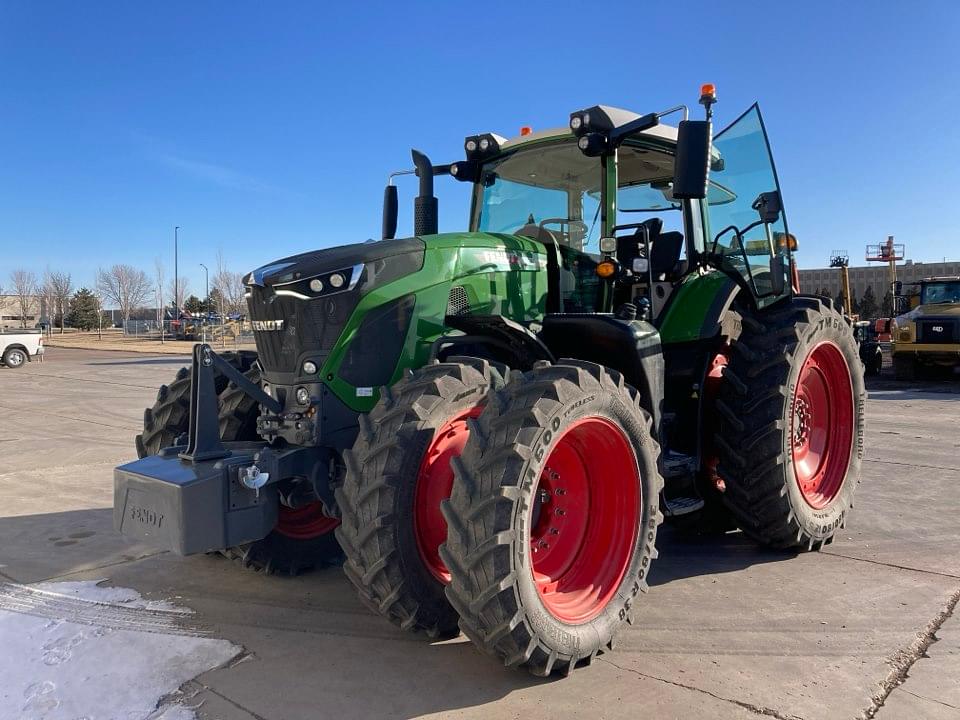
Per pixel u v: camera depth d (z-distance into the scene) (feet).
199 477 9.71
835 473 15.58
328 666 9.69
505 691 9.03
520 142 14.71
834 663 9.73
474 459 8.95
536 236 14.58
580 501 10.64
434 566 9.88
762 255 14.19
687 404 14.70
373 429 9.83
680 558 14.33
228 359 14.08
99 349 117.50
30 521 16.87
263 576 13.26
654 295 15.03
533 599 8.82
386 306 11.32
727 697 8.85
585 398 9.53
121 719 8.34
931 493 18.95
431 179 16.14
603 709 8.58
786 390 13.57
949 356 48.70
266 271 11.55
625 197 14.98
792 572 13.41
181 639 10.52
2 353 72.95
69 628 10.89
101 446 26.89
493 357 12.43
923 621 11.09
